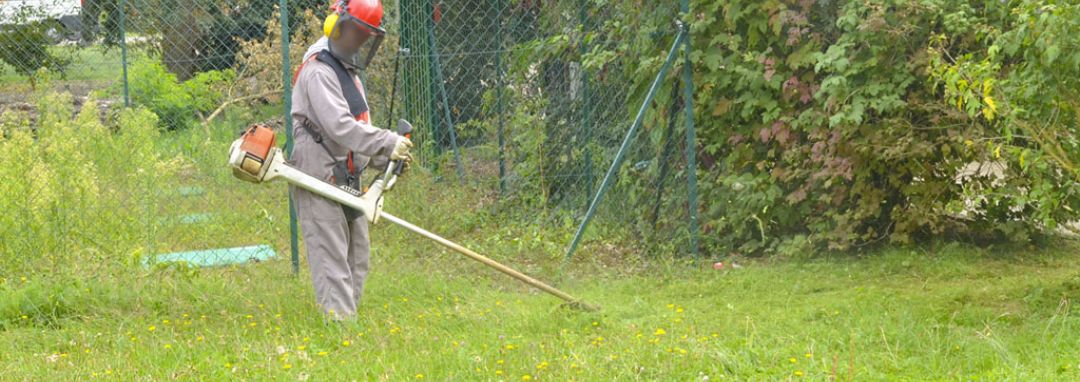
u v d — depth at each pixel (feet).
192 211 32.24
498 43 40.40
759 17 29.71
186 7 44.32
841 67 28.09
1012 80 21.56
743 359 18.13
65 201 27.32
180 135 40.75
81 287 24.38
